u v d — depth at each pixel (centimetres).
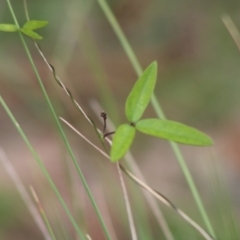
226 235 58
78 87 111
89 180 81
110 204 77
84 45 103
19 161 98
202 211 57
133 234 52
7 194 87
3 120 110
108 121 63
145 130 46
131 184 62
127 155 60
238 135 109
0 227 84
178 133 46
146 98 46
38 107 109
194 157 90
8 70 113
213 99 119
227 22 64
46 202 63
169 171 95
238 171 99
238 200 90
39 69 114
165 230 58
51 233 56
